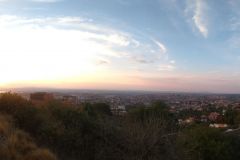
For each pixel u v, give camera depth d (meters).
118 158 11.34
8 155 8.30
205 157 19.50
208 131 21.25
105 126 12.45
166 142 11.80
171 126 14.02
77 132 11.91
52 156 9.20
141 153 11.32
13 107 12.47
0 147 8.49
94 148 11.80
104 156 11.38
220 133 22.34
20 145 9.27
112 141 11.80
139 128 11.96
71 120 12.76
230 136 24.81
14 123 11.37
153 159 11.16
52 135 11.45
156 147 11.44
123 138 11.81
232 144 23.41
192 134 19.92
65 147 11.48
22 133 10.51
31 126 12.05
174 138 12.77
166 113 19.47
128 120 13.45
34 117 12.27
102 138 12.00
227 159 20.41
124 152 11.49
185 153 12.46
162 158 11.43
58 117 12.92
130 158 11.15
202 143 19.56
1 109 12.30
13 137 9.35
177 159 11.67
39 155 8.93
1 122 10.41
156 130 11.84
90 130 12.41
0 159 8.09
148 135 11.57
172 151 11.69
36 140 11.02
